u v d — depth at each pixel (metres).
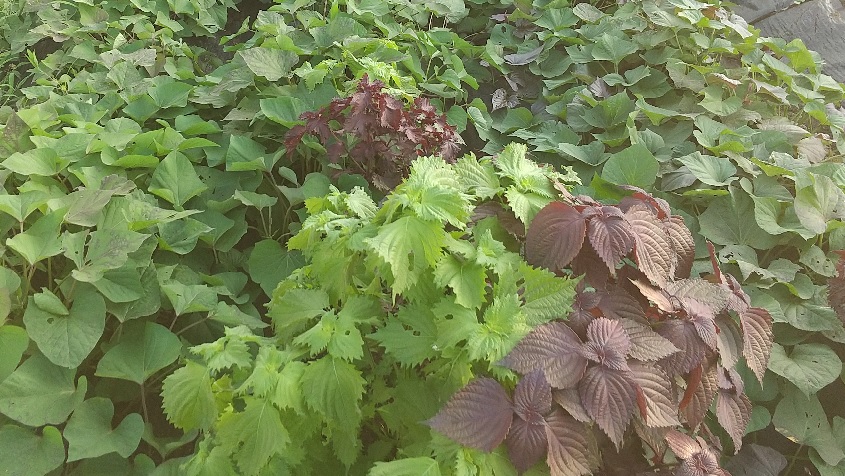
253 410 1.37
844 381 2.42
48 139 2.63
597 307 1.49
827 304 2.44
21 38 4.17
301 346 1.52
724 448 2.28
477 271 1.44
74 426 1.84
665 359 1.48
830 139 3.33
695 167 2.81
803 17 4.14
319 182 2.73
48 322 1.97
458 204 1.42
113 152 2.68
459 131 3.47
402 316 1.46
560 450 1.27
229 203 2.69
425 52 3.81
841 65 3.96
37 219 2.26
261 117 3.08
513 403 1.28
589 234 1.50
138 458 1.91
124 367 2.00
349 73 3.46
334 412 1.39
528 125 3.63
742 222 2.73
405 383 1.50
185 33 4.28
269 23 3.71
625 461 1.54
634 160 2.84
